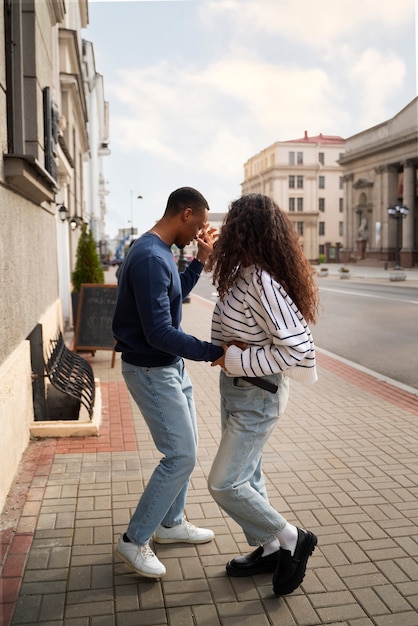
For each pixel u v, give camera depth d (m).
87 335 8.84
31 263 5.30
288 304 2.43
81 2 19.70
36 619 2.47
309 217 78.69
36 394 5.39
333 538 3.18
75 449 4.56
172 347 2.52
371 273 41.59
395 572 2.85
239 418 2.57
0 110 3.83
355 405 6.16
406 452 4.61
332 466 4.29
